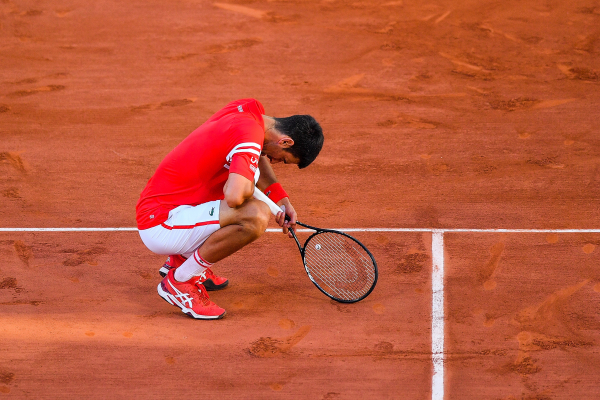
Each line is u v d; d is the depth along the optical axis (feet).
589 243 59.00
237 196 43.73
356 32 113.19
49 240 61.05
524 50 105.29
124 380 44.45
